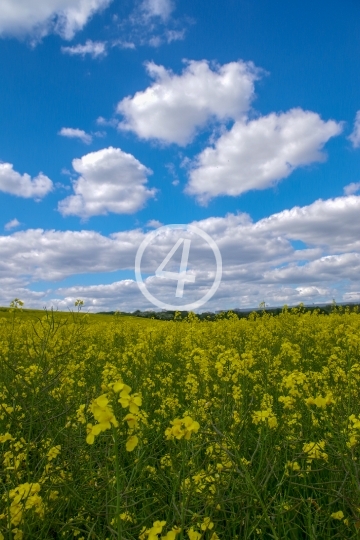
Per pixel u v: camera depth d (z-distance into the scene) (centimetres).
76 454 334
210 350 721
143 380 636
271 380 554
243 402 438
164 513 334
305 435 401
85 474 348
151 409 550
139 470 351
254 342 982
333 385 555
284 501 310
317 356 883
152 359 813
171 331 1180
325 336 1052
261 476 327
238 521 295
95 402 194
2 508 267
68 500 308
